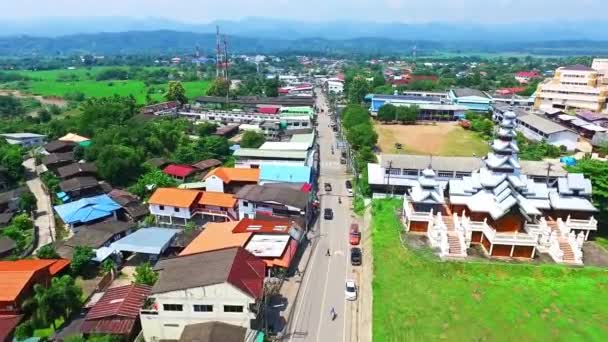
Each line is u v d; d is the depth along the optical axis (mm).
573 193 64688
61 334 43750
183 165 99562
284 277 56750
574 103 165250
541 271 53375
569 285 51375
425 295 50250
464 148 123000
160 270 48875
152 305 45281
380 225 68812
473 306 47781
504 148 60281
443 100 180875
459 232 58812
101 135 110688
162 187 85000
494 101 174875
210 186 83750
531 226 60188
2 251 61188
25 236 68250
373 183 82688
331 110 187250
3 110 177750
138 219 75750
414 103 170875
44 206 82938
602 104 159750
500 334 43500
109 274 56844
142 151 107438
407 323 46000
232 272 44719
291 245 61000
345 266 59969
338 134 141375
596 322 44844
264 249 57594
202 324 43469
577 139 120750
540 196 65500
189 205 72562
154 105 171125
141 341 44406
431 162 85000
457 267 54281
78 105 193375
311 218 75875
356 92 196000
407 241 61281
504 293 49844
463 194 64500
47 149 109062
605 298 48938
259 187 76938
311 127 141000
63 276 51875
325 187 91438
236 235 60938
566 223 63125
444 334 43906
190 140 122938
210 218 75688
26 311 47406
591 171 68500
